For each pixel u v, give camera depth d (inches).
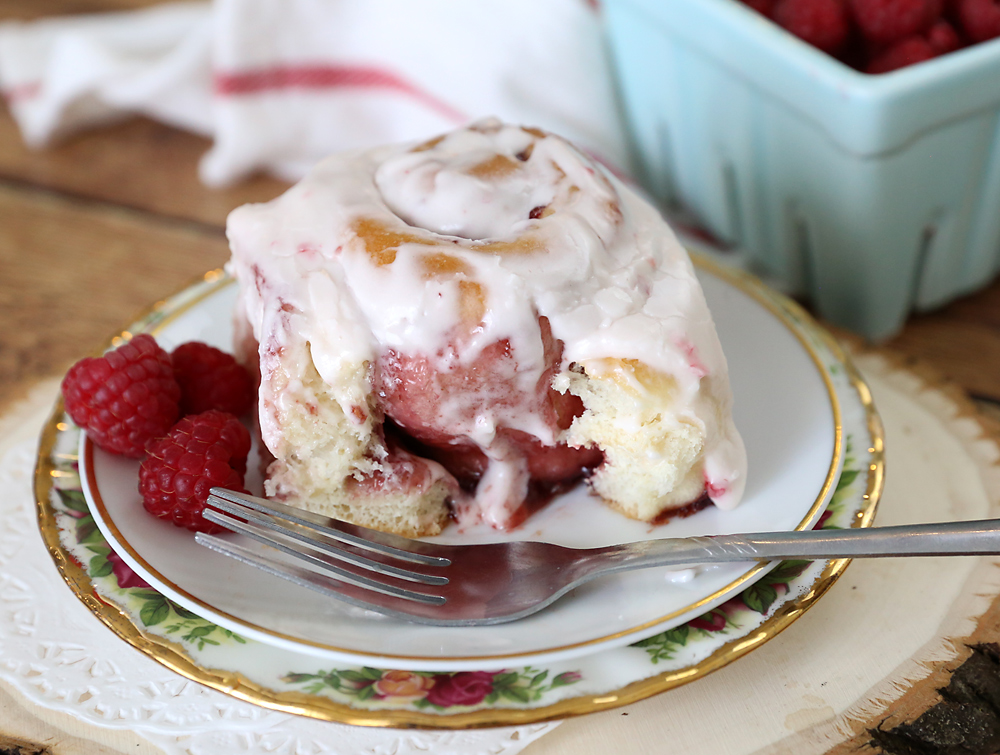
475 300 15.0
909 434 16.8
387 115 22.0
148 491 15.1
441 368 15.1
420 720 13.6
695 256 18.2
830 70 16.9
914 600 15.1
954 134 17.3
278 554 15.0
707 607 14.2
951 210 18.1
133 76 22.2
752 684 14.4
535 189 16.0
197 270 20.3
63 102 22.4
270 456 16.0
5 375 18.5
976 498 16.0
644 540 15.4
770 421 16.2
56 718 14.3
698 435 15.3
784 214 19.0
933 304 19.3
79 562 15.0
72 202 21.6
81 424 15.8
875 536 14.0
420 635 14.1
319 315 15.2
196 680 13.9
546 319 15.1
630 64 20.3
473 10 20.7
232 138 21.6
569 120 20.5
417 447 16.1
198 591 14.4
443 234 15.7
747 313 17.4
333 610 14.4
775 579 14.6
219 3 21.1
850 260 18.3
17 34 23.5
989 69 16.8
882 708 14.2
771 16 18.4
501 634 14.1
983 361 18.6
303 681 14.0
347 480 15.7
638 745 14.0
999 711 14.1
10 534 16.0
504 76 20.6
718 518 15.5
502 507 15.8
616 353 15.1
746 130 18.7
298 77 21.6
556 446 15.8
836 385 16.5
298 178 22.2
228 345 17.3
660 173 21.0
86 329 19.3
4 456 17.0
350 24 21.4
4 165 22.4
